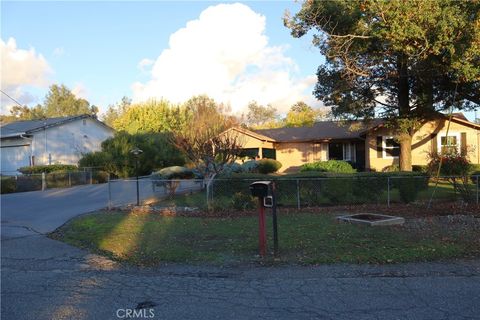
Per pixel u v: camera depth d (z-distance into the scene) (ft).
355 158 107.34
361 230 31.58
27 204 56.13
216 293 19.08
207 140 50.26
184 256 25.84
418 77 61.82
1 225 39.91
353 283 19.98
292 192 45.34
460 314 15.76
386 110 73.41
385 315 15.81
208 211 43.06
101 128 130.62
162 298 18.52
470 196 44.62
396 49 43.45
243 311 16.61
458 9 37.42
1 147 114.73
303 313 16.24
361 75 60.23
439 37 38.58
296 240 28.76
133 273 22.98
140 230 34.37
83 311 17.01
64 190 76.74
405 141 75.15
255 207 43.80
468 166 49.90
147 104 154.71
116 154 100.01
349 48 55.21
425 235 29.40
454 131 86.12
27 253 28.55
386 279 20.48
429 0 36.86
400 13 38.11
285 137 113.19
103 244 30.01
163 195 60.64
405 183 45.44
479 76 42.14
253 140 104.58
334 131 111.24
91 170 96.53
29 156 108.88
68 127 118.62
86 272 23.43
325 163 82.12
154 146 107.86
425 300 17.38
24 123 121.39
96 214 43.70
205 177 49.67
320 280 20.59
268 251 26.32
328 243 27.63
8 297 19.02
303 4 52.08
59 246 30.66
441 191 53.42
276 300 17.88
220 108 83.61
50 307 17.57
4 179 76.02
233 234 31.81
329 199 45.60
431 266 22.53
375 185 45.62
